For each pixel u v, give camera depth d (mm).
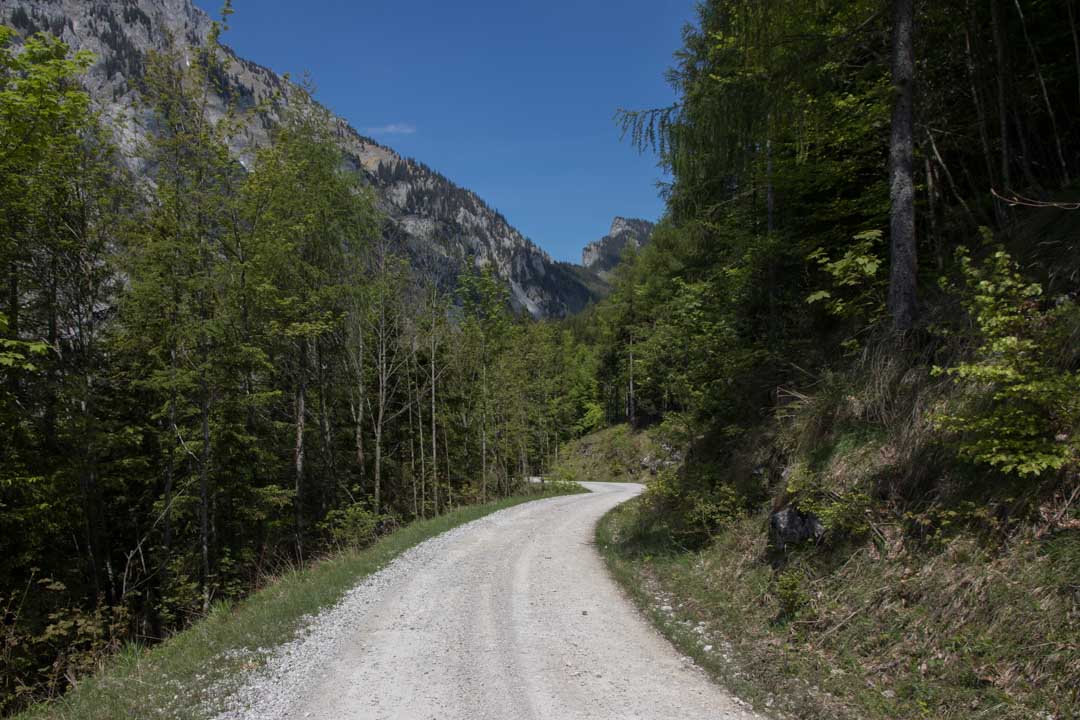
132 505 17188
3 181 11508
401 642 6926
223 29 13078
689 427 13422
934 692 4496
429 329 26828
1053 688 3984
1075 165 9055
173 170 13016
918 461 6512
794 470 8047
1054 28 9211
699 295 14812
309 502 21766
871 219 10906
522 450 38031
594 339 72625
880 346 7961
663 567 9867
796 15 8148
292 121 17672
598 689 5418
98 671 7250
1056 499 5016
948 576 5297
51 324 14023
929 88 10375
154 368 14938
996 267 5664
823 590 6348
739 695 5195
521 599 8844
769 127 8672
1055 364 5445
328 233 18734
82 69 10570
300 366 19312
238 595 14344
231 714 5035
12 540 11867
